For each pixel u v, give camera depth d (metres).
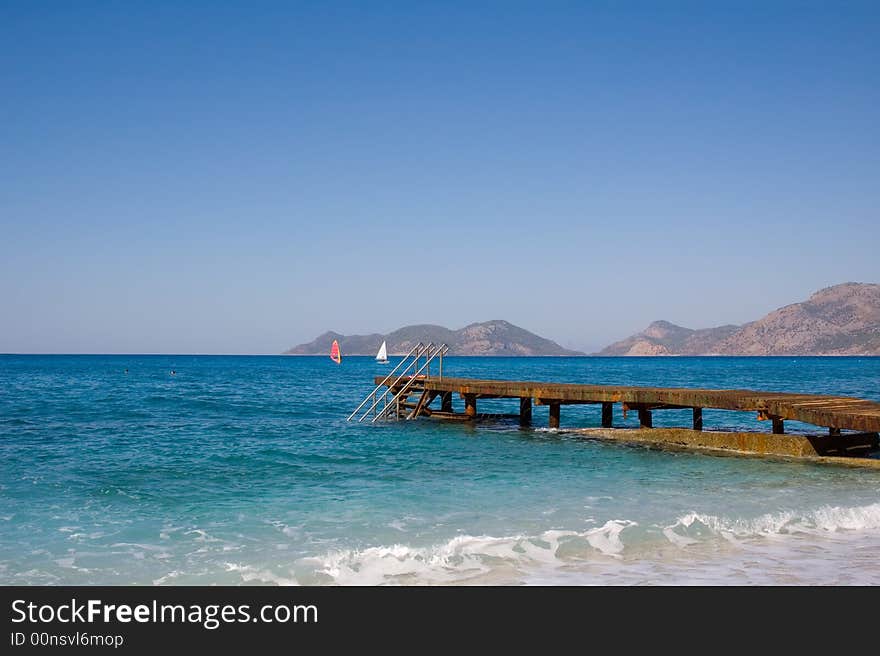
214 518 13.54
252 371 126.19
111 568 10.55
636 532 12.34
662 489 16.55
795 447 20.83
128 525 13.00
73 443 24.48
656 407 25.59
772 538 12.27
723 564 10.73
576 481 17.56
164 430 28.97
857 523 13.34
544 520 13.34
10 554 11.20
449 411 34.62
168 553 11.25
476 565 10.56
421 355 35.41
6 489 16.23
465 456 21.97
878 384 67.19
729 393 24.83
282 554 11.13
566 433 27.59
